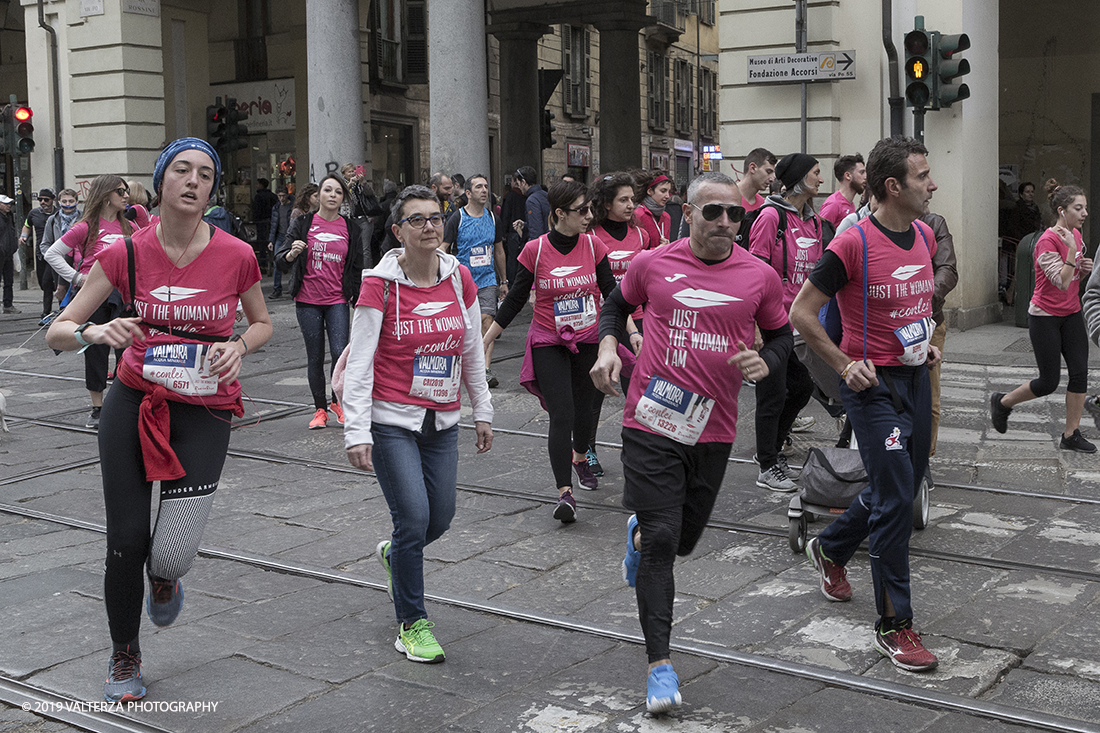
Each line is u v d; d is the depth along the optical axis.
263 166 28.30
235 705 3.92
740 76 14.28
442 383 4.28
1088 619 4.60
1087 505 6.32
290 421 9.22
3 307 18.39
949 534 5.81
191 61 25.95
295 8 27.03
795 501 5.53
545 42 36.56
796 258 6.93
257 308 4.04
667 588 3.85
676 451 3.92
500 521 6.25
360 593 5.10
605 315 4.24
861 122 13.84
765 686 4.02
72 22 21.91
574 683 4.07
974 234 13.86
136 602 3.93
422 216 4.12
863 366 4.16
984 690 3.96
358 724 3.77
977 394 9.80
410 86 30.30
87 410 9.80
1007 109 17.45
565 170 38.41
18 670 4.23
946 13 13.30
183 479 3.89
